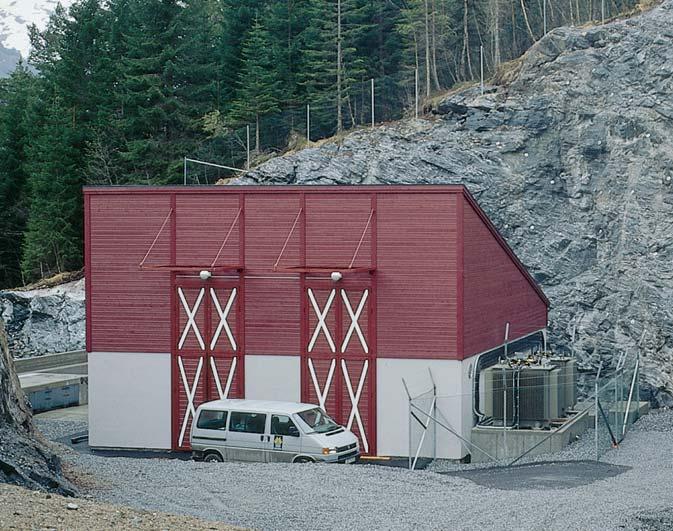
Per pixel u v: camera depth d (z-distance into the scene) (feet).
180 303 105.09
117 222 106.42
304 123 244.22
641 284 153.28
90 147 249.55
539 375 98.32
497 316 109.81
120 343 106.32
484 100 179.93
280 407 89.25
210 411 90.33
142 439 105.81
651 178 161.48
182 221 104.94
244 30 265.34
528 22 257.96
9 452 66.59
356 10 251.60
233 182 181.57
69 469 77.05
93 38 273.95
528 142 172.24
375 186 99.96
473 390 101.50
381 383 99.86
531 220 165.48
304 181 175.83
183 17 253.85
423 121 185.98
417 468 92.68
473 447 96.68
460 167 171.42
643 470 83.46
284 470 79.25
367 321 100.37
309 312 101.86
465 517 62.18
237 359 103.60
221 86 260.42
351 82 247.09
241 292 103.45
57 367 164.45
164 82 246.06
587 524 60.13
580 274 159.12
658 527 61.00
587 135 168.55
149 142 237.25
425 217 98.89
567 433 97.91
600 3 242.37
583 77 173.68
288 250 102.37
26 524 47.83
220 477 75.82
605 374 147.84
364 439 100.01
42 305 206.28
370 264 100.22
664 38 170.71
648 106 166.50
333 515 62.75
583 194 165.17
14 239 282.15
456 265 98.07
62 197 253.85
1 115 301.43
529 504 66.03
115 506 57.82
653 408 139.33
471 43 270.05
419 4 255.70
